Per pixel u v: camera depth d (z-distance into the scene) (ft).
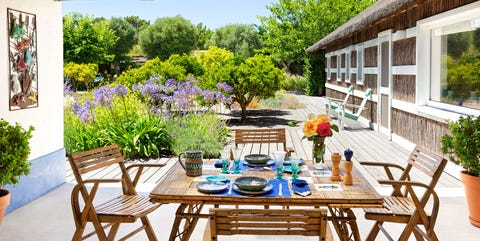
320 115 12.63
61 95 21.76
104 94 30.09
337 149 31.30
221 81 47.11
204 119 32.89
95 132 30.04
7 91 16.97
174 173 12.50
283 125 45.65
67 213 17.13
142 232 15.10
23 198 18.13
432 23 26.07
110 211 11.95
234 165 13.34
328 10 94.63
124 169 13.65
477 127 15.30
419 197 18.89
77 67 87.15
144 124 29.71
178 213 11.06
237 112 57.67
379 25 38.04
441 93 26.25
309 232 8.25
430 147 26.32
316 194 10.28
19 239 14.49
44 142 19.99
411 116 29.96
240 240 14.34
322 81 89.10
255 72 47.32
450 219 16.42
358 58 46.37
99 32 124.77
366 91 40.98
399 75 32.53
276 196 10.13
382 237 14.64
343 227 12.06
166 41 135.03
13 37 17.26
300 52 99.60
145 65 53.88
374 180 22.22
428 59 27.45
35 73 19.03
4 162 13.67
